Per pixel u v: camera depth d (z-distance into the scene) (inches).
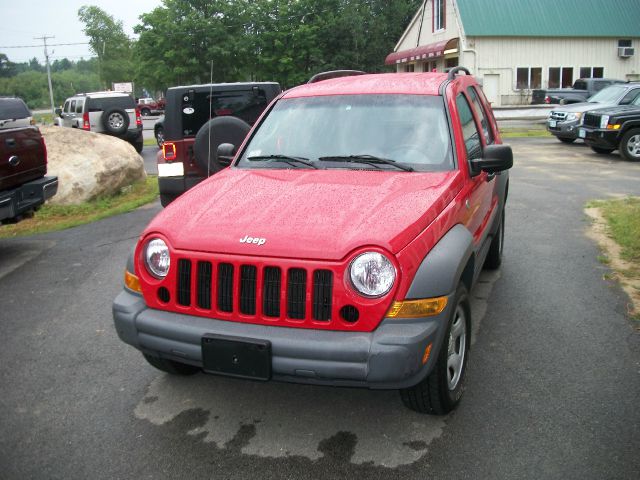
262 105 341.4
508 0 1386.6
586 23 1390.3
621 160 599.5
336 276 118.5
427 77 191.8
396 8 1919.3
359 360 116.7
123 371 170.1
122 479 121.6
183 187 336.8
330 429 137.5
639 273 238.5
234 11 1943.9
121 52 3855.8
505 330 188.2
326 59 1952.5
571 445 127.3
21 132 290.5
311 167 164.4
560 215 349.1
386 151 163.8
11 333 199.9
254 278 124.1
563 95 1045.8
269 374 121.3
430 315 120.4
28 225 384.2
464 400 147.3
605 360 166.1
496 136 237.0
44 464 127.2
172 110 330.3
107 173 468.1
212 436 136.2
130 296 139.4
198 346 126.4
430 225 130.3
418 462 124.0
